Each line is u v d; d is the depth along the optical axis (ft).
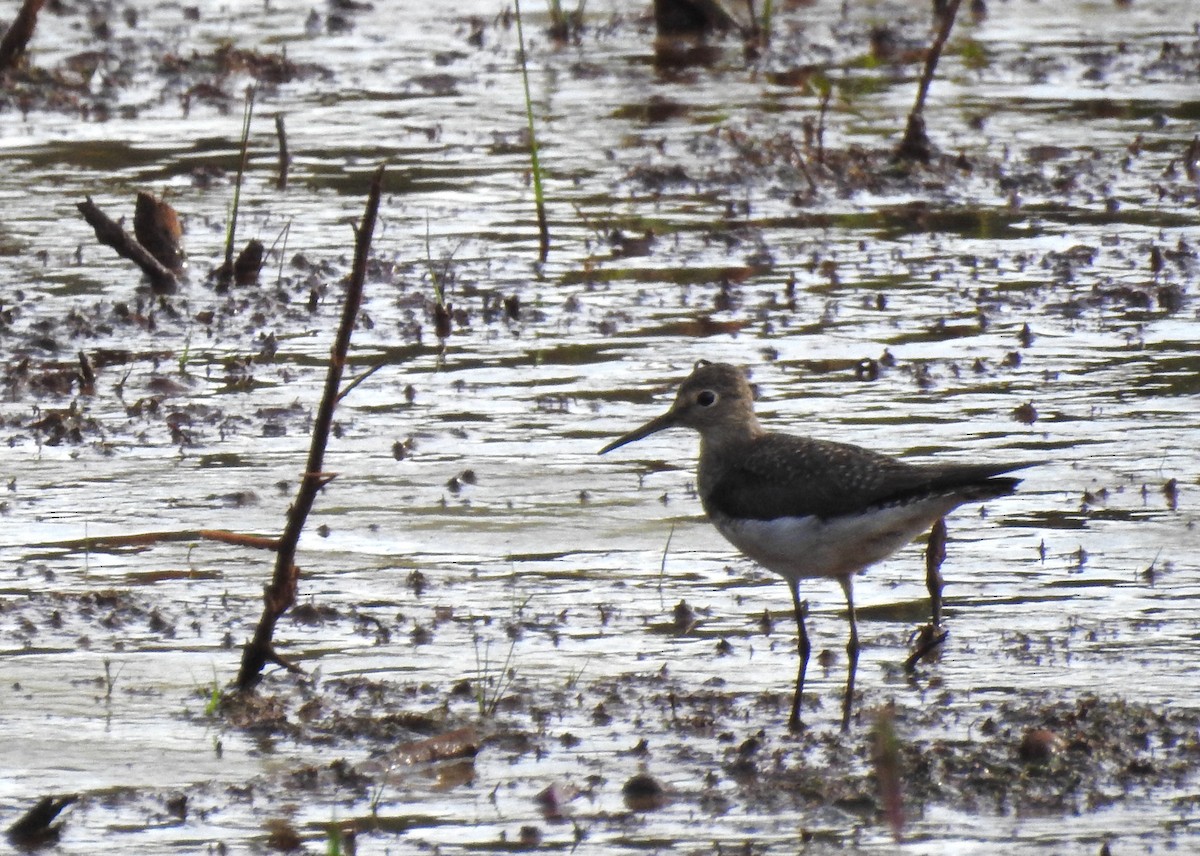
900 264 59.26
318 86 81.87
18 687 32.99
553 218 63.87
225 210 64.28
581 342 52.39
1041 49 87.92
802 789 29.45
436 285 54.13
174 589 37.27
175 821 28.55
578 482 42.91
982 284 57.11
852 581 38.22
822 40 90.27
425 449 44.70
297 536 32.60
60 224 62.34
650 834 28.17
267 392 48.52
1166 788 29.32
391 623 35.86
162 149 71.67
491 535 40.01
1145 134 73.72
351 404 47.78
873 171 68.39
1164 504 40.98
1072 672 33.53
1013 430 45.21
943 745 30.66
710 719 31.99
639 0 99.50
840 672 34.06
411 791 29.68
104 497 41.73
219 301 55.77
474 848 27.73
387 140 73.31
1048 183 67.41
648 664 34.32
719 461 35.70
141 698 32.76
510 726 31.73
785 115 76.23
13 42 80.38
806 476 32.76
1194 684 32.94
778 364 50.34
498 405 47.67
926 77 70.08
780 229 62.95
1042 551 38.93
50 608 36.14
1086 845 27.58
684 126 74.74
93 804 29.07
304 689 33.22
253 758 30.71
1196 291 56.08
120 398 48.06
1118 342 52.06
